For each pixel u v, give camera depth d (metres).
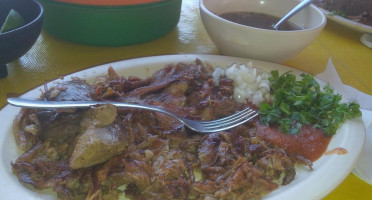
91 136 0.23
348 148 0.25
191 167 0.25
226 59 0.35
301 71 0.34
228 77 0.33
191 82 0.31
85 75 0.31
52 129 0.25
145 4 0.37
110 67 0.32
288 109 0.29
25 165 0.23
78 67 0.37
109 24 0.38
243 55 0.36
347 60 0.41
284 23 0.40
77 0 0.36
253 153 0.26
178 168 0.24
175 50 0.41
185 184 0.23
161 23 0.41
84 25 0.38
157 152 0.25
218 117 0.30
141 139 0.26
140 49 0.41
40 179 0.23
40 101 0.24
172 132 0.27
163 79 0.31
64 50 0.40
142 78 0.33
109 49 0.41
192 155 0.26
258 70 0.33
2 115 0.26
